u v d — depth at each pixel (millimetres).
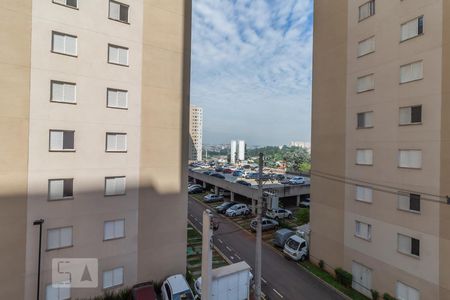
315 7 24359
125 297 17734
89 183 16688
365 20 19344
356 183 19906
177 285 17297
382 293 17688
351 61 20469
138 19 18359
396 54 17188
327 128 22734
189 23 20969
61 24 15594
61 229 15867
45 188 15281
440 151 14797
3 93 14062
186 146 20828
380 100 18188
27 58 14641
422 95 15703
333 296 19047
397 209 16969
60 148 15734
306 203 46406
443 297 14461
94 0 16672
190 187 58562
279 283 20703
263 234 32375
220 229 33750
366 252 18938
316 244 23750
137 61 18344
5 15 14070
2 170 14125
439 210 14789
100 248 17125
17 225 14562
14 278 14500
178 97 20266
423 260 15445
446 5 14641
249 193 42281
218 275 15617
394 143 17250
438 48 14953
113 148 17594
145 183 18844
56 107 15516
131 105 18156
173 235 20109
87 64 16453
